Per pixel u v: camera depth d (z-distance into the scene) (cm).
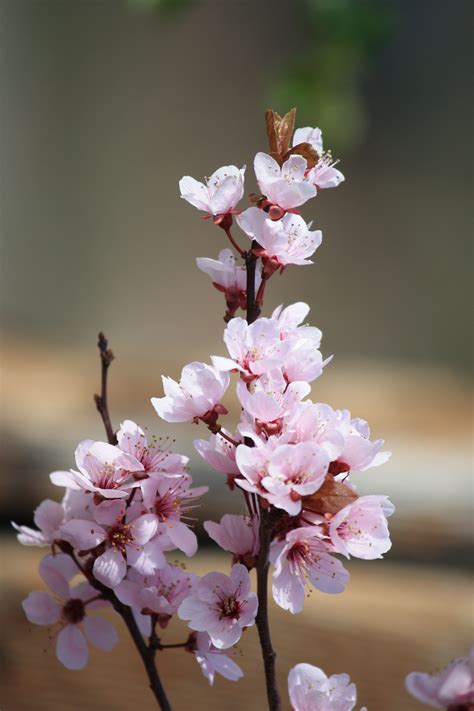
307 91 221
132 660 109
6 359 201
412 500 137
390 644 112
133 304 379
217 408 75
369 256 382
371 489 139
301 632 111
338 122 224
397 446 157
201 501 131
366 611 117
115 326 376
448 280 381
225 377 75
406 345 375
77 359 208
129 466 76
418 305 379
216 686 106
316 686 75
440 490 138
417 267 382
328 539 75
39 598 80
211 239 380
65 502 79
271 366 74
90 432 147
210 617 75
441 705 70
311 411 73
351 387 203
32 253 382
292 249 76
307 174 77
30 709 105
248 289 76
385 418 180
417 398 194
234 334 75
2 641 108
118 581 75
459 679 70
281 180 76
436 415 183
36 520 79
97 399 79
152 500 76
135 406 170
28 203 384
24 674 107
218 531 76
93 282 382
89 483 75
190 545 76
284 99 222
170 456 77
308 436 74
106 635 80
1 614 111
